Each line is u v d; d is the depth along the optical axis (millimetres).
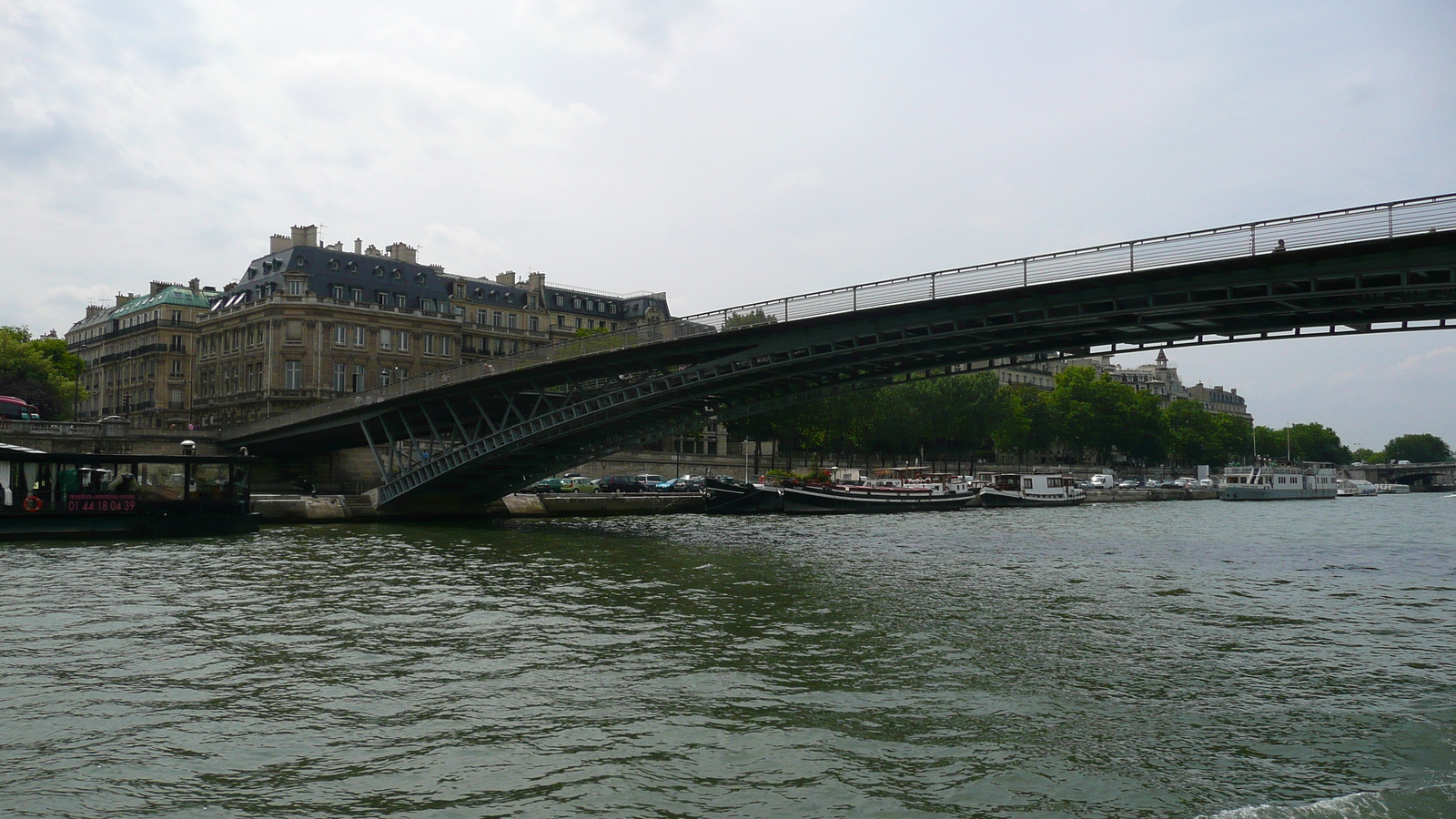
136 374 114375
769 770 11781
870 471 101562
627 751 12461
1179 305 30094
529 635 19828
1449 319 29141
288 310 90938
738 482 69688
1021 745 12766
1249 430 198000
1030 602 24750
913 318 36062
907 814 10461
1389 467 195000
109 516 40094
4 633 19406
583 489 74188
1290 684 16250
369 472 77312
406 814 10414
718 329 41875
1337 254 26219
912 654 18234
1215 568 33750
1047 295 32562
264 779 11438
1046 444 142625
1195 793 11125
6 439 61938
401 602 24094
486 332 109688
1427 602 25891
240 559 33031
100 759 12062
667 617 22141
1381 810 10523
